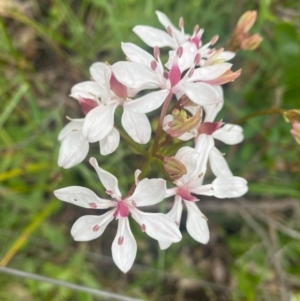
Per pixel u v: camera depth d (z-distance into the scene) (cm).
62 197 6
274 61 11
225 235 11
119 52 11
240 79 11
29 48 12
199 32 7
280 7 11
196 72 6
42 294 10
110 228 11
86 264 11
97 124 6
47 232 11
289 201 11
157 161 7
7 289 10
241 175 11
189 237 11
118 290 11
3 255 10
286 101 10
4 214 11
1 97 11
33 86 11
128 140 7
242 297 11
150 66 6
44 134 10
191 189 6
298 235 10
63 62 11
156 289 11
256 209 11
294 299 11
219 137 7
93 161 6
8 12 10
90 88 6
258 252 11
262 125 11
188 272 11
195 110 6
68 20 11
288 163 11
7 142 10
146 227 6
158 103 6
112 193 6
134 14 11
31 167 10
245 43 8
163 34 7
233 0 11
